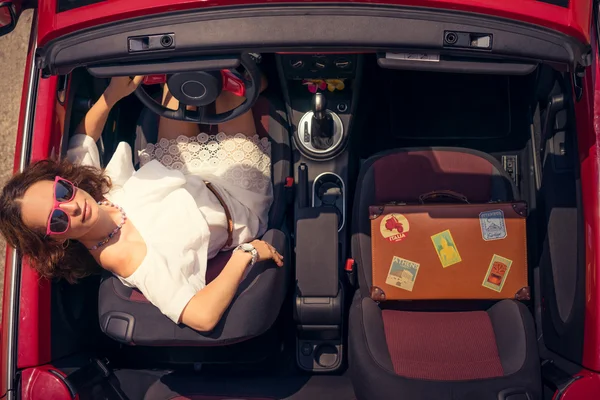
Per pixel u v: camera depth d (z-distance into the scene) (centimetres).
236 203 235
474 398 195
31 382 209
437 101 310
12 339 212
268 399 225
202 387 232
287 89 267
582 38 182
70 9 182
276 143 259
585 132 215
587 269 212
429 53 175
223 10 171
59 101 230
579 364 216
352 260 241
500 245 229
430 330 220
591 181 212
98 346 258
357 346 212
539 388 200
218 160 247
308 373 257
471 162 244
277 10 170
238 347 273
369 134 310
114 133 276
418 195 244
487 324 223
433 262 230
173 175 215
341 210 261
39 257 199
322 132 263
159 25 174
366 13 170
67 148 233
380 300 232
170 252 199
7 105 349
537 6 176
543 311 251
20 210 188
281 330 277
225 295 194
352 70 253
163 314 199
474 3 172
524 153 294
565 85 235
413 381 199
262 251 210
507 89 306
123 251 197
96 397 219
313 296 236
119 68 184
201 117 220
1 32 223
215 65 179
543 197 259
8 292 214
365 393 205
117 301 206
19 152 222
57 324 226
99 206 198
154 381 244
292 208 267
